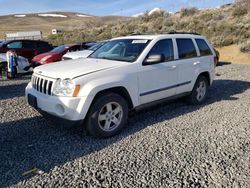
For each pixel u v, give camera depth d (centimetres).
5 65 1231
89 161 392
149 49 543
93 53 625
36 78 508
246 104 697
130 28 3127
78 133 497
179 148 435
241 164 386
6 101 723
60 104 440
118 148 435
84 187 329
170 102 706
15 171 363
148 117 592
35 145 445
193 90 671
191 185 335
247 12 2517
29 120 567
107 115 475
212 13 2878
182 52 627
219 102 721
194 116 598
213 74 735
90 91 439
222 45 2006
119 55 560
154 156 408
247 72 1241
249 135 489
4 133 495
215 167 377
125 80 488
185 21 2756
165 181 343
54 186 330
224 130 513
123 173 360
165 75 571
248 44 1802
